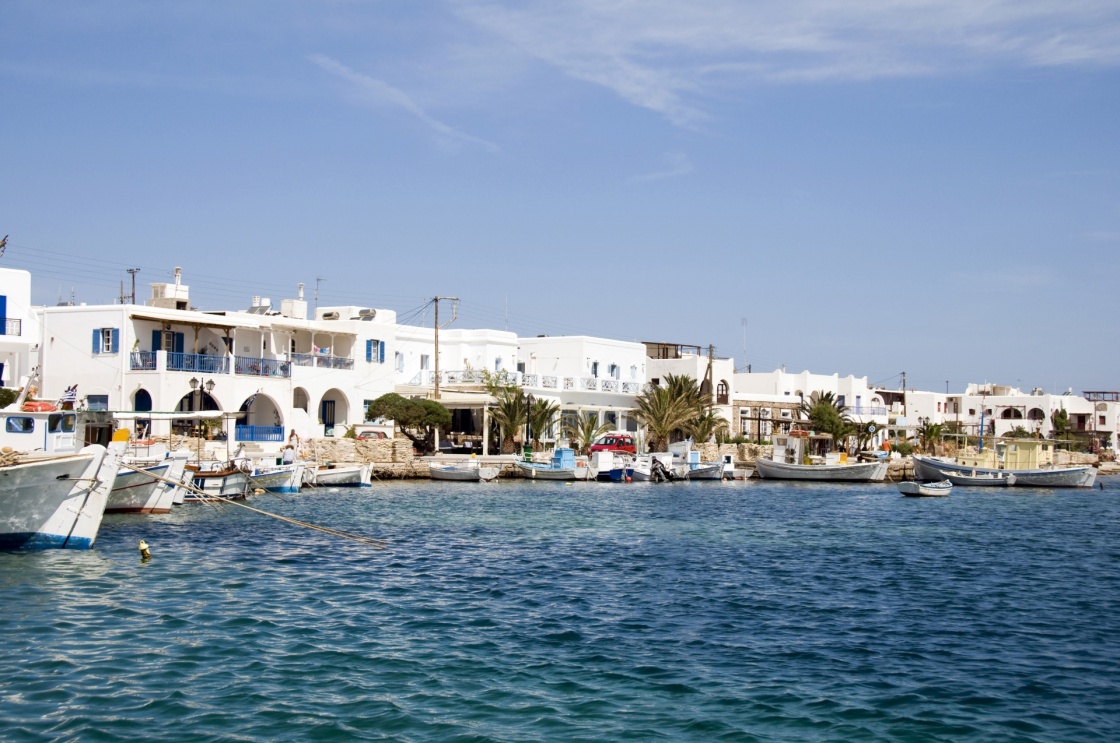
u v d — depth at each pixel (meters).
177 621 23.33
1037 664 21.22
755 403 113.81
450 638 22.58
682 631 23.75
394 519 46.56
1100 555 39.38
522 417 81.94
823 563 35.34
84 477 31.16
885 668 20.67
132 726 16.34
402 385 85.06
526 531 43.06
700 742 16.19
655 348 117.56
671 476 84.00
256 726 16.47
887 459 95.50
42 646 20.81
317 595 27.06
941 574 33.34
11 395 56.69
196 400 65.88
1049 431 149.00
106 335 64.56
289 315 82.56
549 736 16.30
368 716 17.06
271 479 58.88
